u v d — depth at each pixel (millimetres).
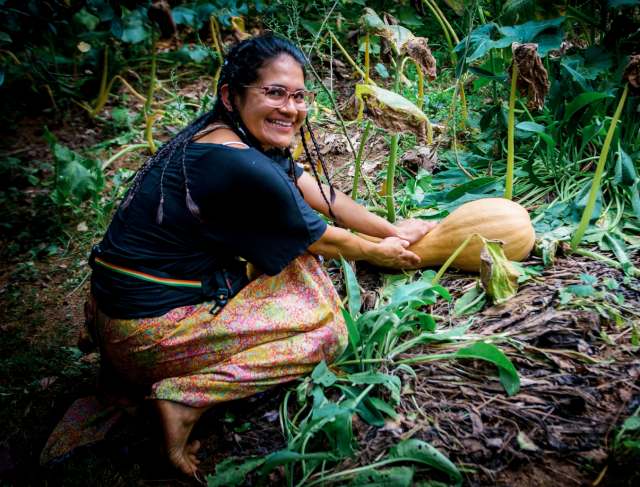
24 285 3189
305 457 1710
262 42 1982
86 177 3441
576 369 2021
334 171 3553
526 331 2195
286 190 1934
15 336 2775
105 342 2031
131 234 1952
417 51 3219
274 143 2057
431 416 1946
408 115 2486
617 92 2828
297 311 2055
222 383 1951
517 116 3309
